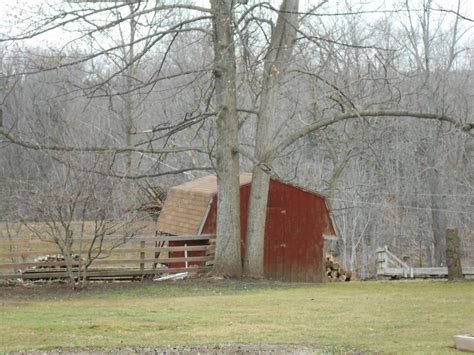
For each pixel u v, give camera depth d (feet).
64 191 65.26
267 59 71.10
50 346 35.01
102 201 69.67
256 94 73.51
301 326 40.78
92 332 38.68
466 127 70.54
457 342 33.30
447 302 51.83
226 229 73.61
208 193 86.07
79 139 88.89
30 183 82.17
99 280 71.36
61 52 67.41
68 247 65.92
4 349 34.32
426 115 70.18
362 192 141.90
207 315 45.62
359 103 97.76
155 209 105.50
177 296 59.98
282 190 90.58
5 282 67.87
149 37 62.80
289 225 90.33
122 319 43.57
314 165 141.18
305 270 89.92
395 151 143.33
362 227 146.30
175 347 34.94
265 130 74.23
